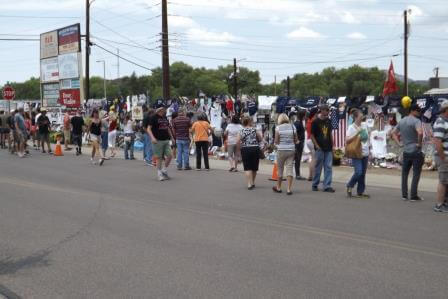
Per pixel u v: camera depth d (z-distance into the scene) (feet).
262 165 63.41
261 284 20.35
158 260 23.81
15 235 29.07
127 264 23.27
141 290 19.93
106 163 67.46
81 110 100.83
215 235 28.48
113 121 75.25
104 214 34.53
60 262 23.86
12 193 43.37
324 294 19.19
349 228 29.91
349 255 24.38
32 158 74.28
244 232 29.14
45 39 120.06
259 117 76.48
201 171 58.13
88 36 121.80
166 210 35.73
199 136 59.06
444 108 34.19
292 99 69.97
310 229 29.73
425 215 33.47
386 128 60.44
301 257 24.09
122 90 379.35
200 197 40.96
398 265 22.74
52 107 119.65
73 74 110.93
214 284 20.42
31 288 20.51
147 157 65.26
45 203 38.75
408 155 38.40
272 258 23.97
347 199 39.68
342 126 63.52
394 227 30.04
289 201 38.96
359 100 63.10
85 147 95.91
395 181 49.21
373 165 60.39
